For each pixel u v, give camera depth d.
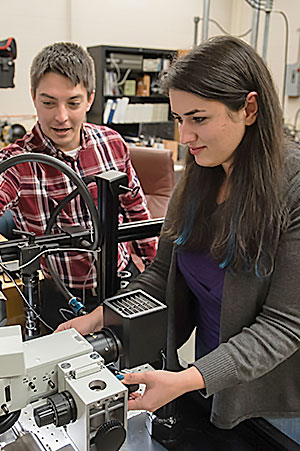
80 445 0.60
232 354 0.77
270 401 0.96
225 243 0.88
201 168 0.98
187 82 0.73
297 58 4.59
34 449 0.72
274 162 0.81
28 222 1.42
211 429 0.88
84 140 1.49
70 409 0.59
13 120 4.01
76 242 0.89
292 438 0.95
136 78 4.54
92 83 1.40
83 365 0.62
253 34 3.45
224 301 0.90
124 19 4.51
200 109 0.75
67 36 4.24
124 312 0.69
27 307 0.84
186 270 1.02
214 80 0.72
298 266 0.79
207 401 0.95
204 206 0.99
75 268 1.21
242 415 0.93
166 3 4.71
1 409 0.60
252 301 0.88
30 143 1.39
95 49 4.04
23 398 0.62
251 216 0.82
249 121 0.80
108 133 1.58
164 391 0.71
